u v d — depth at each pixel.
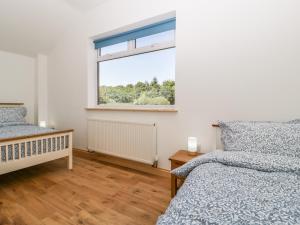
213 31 2.05
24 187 2.01
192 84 2.20
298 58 1.68
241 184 0.98
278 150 1.35
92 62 3.28
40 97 3.82
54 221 1.46
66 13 3.04
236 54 1.94
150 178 2.25
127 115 2.80
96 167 2.61
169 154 2.43
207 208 0.76
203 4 2.09
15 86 3.67
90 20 3.08
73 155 3.14
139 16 2.56
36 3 2.72
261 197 0.83
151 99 2.77
